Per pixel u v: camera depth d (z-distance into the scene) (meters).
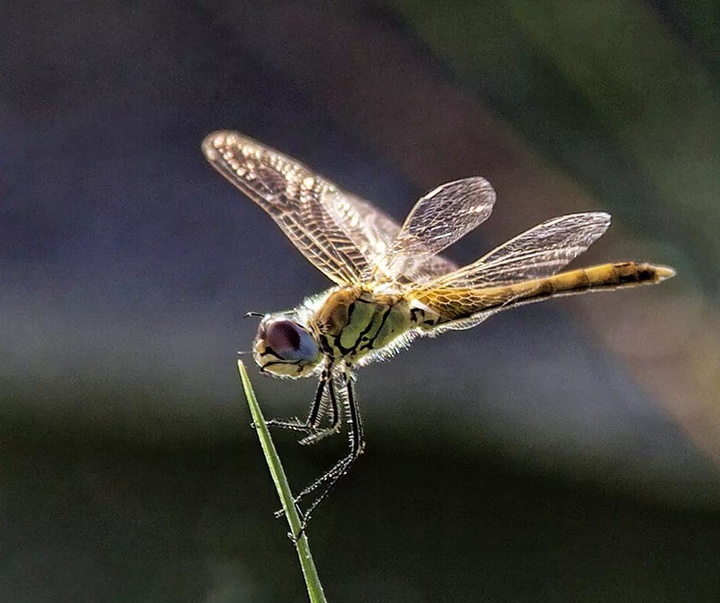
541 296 0.79
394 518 0.82
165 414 0.82
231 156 0.79
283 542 0.81
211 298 0.83
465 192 0.79
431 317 0.79
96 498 0.82
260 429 0.76
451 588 0.81
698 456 0.82
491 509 0.82
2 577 0.81
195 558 0.81
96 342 0.83
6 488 0.82
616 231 0.83
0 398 0.82
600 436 0.82
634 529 0.82
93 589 0.81
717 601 0.81
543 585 0.81
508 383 0.83
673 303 0.83
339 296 0.78
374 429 0.82
